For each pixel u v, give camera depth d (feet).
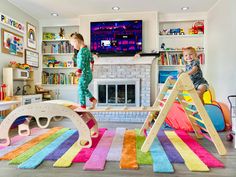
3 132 8.06
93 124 9.20
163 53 16.93
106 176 5.38
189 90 7.39
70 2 14.03
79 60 8.62
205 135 9.23
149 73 16.07
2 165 6.13
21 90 15.28
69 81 17.56
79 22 17.19
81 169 5.82
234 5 11.38
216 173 5.56
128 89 16.31
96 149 7.47
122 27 16.38
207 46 16.31
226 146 8.13
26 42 15.76
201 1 13.98
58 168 5.90
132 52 16.31
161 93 9.50
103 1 13.92
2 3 12.91
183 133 10.07
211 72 15.43
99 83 16.46
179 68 17.04
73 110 8.00
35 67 16.97
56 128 11.17
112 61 16.26
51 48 17.87
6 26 13.33
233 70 11.55
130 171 5.68
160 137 9.29
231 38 11.80
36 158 6.53
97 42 16.65
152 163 6.18
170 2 14.19
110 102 16.42
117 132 10.28
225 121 11.00
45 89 17.49
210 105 11.25
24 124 9.68
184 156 6.71
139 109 8.08
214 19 14.73
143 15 16.37
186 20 16.53
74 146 7.82
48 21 17.76
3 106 10.44
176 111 11.27
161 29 17.31
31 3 14.08
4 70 12.87
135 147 7.72
